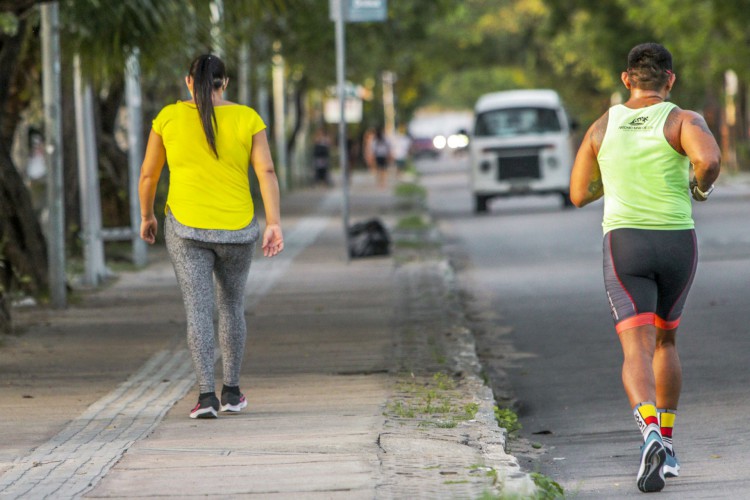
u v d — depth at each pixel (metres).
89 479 16.02
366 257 50.47
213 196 19.92
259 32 71.38
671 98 125.81
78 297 38.66
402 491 15.07
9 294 36.06
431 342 28.84
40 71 43.06
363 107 158.00
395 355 27.05
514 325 33.38
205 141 19.84
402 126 199.25
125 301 38.34
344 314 34.09
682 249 16.98
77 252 50.75
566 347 29.69
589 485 17.33
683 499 16.30
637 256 16.94
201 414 20.11
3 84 37.19
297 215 80.31
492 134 79.81
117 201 58.41
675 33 102.31
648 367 16.81
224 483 15.59
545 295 38.97
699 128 16.70
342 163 48.72
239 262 20.34
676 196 17.02
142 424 19.89
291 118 123.75
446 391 22.62
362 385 23.38
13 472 16.64
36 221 38.28
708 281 39.62
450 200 97.75
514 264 48.72
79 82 42.78
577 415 22.44
